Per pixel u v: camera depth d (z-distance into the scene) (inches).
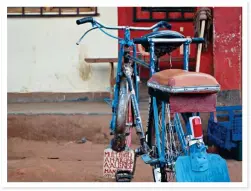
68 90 273.3
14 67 272.7
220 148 212.2
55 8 270.7
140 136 132.2
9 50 272.8
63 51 272.1
